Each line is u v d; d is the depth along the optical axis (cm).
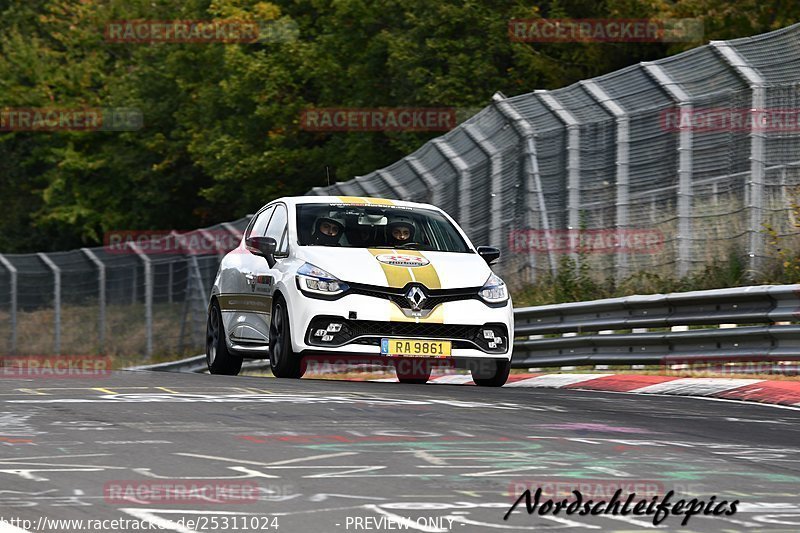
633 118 5572
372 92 12688
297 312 3962
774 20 9319
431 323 3947
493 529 1708
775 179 5328
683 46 9612
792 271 5044
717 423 2967
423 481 2052
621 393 3878
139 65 17462
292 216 4303
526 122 6053
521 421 2877
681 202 5366
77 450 2353
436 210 4475
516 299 6109
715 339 4419
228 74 15025
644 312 4831
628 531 1712
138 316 10362
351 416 2878
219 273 4825
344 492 1950
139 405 3088
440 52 11100
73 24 19875
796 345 4125
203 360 8981
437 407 3106
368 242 4219
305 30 14450
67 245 19875
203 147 14975
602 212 5712
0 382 3881
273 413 2925
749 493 2000
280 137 13612
